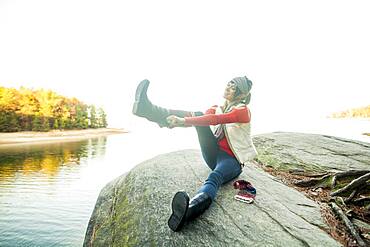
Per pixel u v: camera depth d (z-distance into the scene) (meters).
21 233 7.30
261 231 2.41
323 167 4.86
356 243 2.45
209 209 2.76
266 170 5.17
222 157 2.85
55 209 9.76
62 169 20.62
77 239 7.05
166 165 4.53
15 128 68.69
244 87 2.82
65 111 88.06
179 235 2.38
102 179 16.62
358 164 4.93
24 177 16.92
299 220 2.71
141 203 3.38
